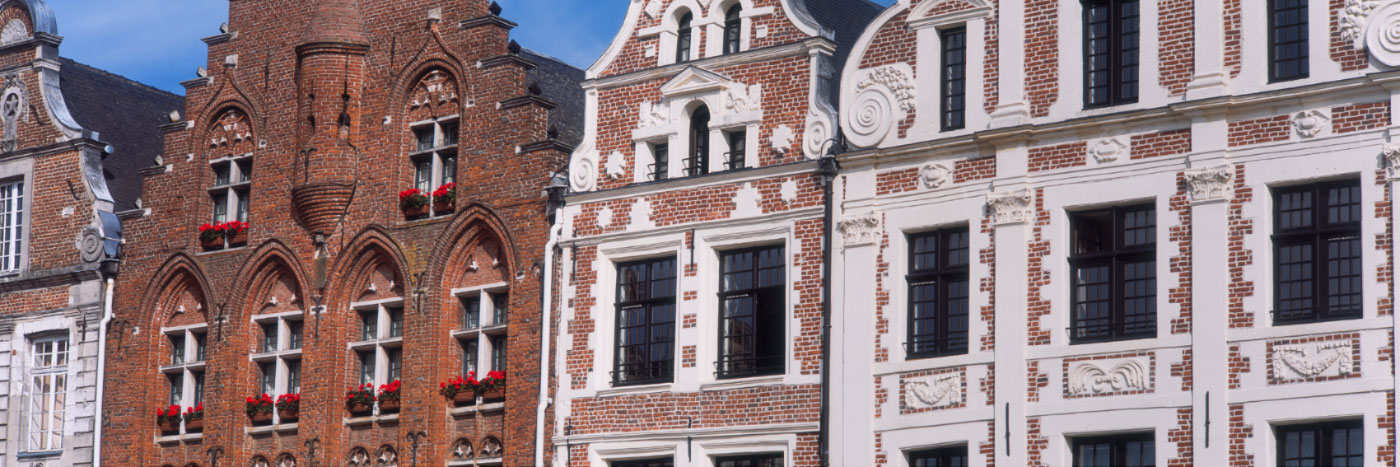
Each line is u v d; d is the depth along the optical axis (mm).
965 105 33062
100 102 46406
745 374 34625
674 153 36000
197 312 42125
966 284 32781
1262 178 30141
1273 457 29516
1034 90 32406
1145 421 30500
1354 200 29562
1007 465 31531
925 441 32469
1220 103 30438
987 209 32531
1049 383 31422
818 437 33438
